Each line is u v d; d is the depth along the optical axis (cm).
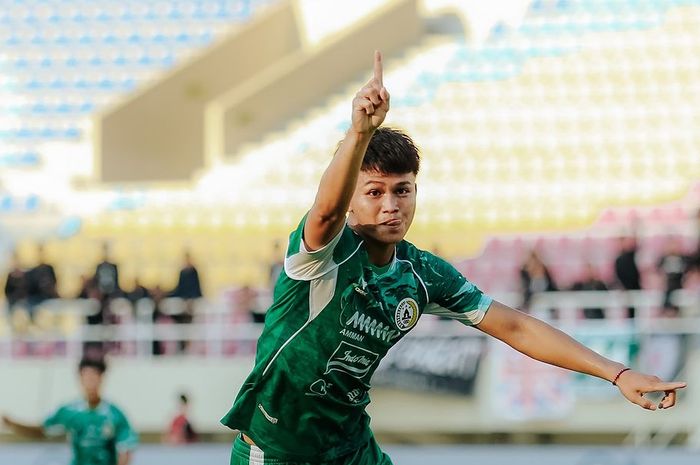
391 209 1045
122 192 5562
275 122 5975
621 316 3706
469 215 5059
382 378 3756
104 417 2802
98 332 4081
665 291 3662
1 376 4091
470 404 3719
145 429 4003
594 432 3688
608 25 6000
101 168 5819
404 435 3962
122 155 5875
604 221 4925
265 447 1176
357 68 6078
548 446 3594
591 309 3712
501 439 3900
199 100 6012
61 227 5350
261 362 1116
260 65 6088
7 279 4238
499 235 4859
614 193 5091
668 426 3609
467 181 5228
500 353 3722
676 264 3700
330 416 1152
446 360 3741
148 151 5934
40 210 5516
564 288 3781
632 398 1118
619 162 5247
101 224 5350
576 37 5981
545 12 6134
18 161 5853
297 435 1159
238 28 6159
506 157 5328
